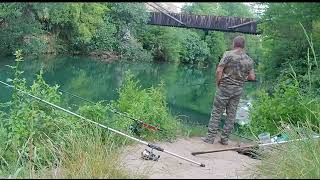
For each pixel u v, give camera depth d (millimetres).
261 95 9734
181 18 34812
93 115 7270
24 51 31047
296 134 5438
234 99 7480
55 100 6922
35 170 4961
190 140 7902
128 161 5312
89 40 37531
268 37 16203
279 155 4910
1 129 6215
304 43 13898
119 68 35750
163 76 35625
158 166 5207
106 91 22266
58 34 35969
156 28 46125
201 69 50719
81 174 4188
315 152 4496
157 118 8219
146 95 8953
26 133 6047
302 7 13484
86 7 36375
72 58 36438
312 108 7609
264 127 8828
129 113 8203
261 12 16266
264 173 4359
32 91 6820
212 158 6402
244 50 7449
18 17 29859
